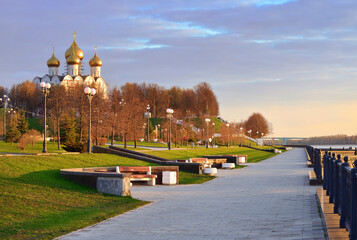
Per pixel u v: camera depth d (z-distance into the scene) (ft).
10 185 57.31
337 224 31.99
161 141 311.06
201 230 37.55
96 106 186.80
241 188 74.43
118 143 262.67
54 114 226.17
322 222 38.78
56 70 460.96
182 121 339.57
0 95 462.19
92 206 52.19
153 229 38.70
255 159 197.98
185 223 41.39
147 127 322.34
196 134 365.20
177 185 82.53
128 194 61.67
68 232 37.83
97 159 95.91
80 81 424.05
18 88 446.60
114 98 219.61
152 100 497.87
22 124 242.99
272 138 620.90
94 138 183.42
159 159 120.88
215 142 374.84
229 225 39.45
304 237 32.63
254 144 490.08
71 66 448.24
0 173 63.98
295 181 85.71
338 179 35.50
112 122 193.77
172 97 533.96
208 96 509.76
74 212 47.78
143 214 47.24
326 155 56.13
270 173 110.22
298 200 55.36
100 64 466.29
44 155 85.87
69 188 61.98
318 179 76.54
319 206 49.24
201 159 127.95
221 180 92.48
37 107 435.94
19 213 44.70
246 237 33.73
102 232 37.63
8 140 226.58
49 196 54.85
